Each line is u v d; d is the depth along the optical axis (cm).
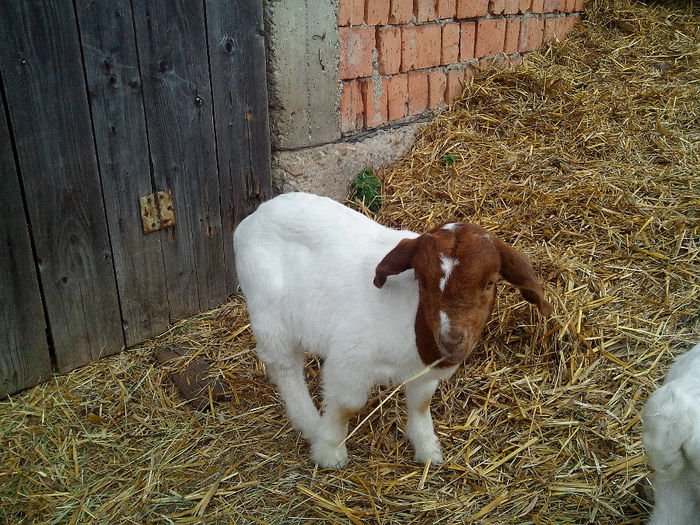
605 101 184
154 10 116
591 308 123
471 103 188
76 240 118
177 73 122
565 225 144
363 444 106
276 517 94
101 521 94
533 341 119
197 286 139
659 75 197
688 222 141
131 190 122
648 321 121
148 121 121
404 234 96
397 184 164
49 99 108
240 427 111
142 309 131
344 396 95
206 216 136
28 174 109
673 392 69
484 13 187
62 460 104
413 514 93
